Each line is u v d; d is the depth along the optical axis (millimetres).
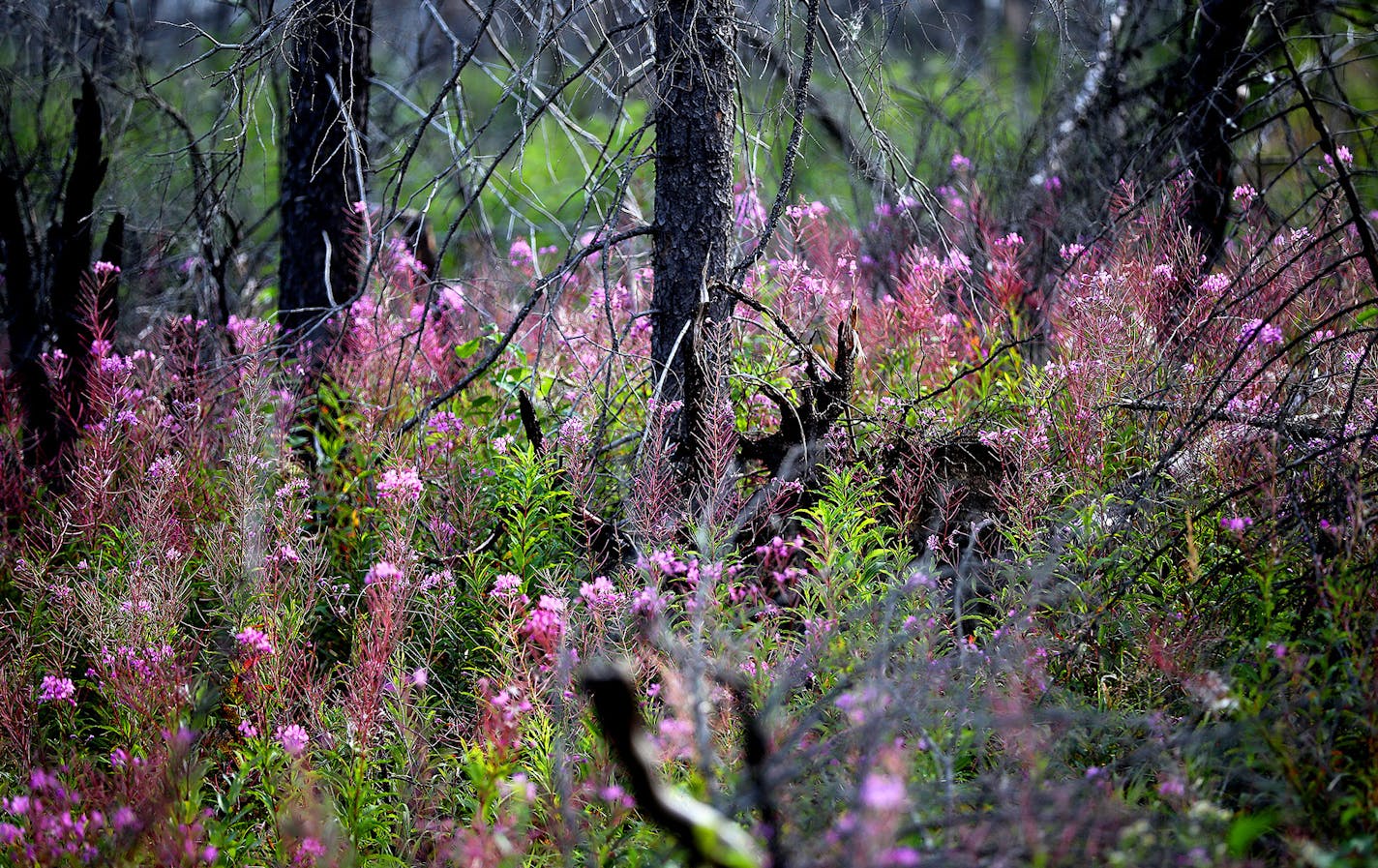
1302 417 8664
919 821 5250
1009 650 6840
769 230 9938
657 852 6004
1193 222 13398
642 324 11602
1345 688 6273
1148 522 7945
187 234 15180
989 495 9234
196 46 16875
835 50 10555
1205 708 6395
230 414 10820
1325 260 10695
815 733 6668
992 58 19078
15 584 9320
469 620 8781
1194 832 5188
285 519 9242
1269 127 14969
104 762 7992
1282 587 7113
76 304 12656
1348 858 5172
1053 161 15414
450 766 7422
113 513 10000
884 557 8180
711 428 8812
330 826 6648
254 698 7602
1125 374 9500
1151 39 15719
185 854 6230
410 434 10531
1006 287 12047
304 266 13180
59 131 16562
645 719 7070
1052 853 5055
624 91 10117
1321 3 14555
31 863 6133
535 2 9922
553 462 9344
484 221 14172
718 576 7398
